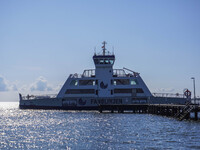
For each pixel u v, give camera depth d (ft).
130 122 229.86
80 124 225.97
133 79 329.72
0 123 249.14
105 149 132.36
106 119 257.75
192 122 217.36
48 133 181.88
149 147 133.18
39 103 352.28
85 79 334.03
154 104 305.53
